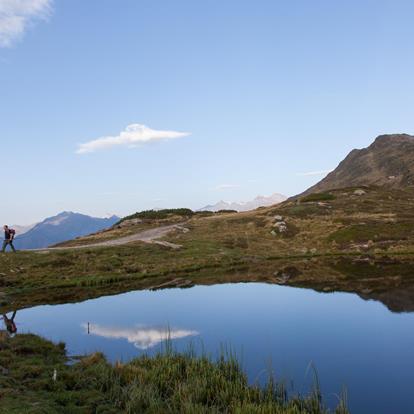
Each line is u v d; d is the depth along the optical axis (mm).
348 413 14500
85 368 19359
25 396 15297
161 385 16656
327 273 50469
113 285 47156
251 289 42531
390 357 21094
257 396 15531
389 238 70812
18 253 57562
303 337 25094
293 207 97000
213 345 23922
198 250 66438
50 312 34438
